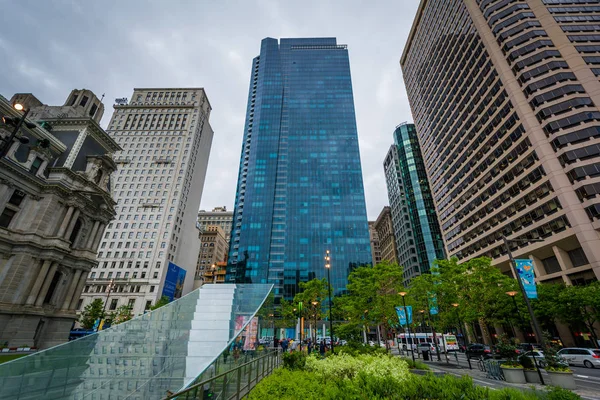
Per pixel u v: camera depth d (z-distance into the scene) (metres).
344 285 95.50
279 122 127.88
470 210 66.62
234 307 16.05
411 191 122.50
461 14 71.31
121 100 124.62
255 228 106.88
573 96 46.28
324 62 142.25
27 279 36.59
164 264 87.88
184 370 8.92
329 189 112.56
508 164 54.38
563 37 52.06
